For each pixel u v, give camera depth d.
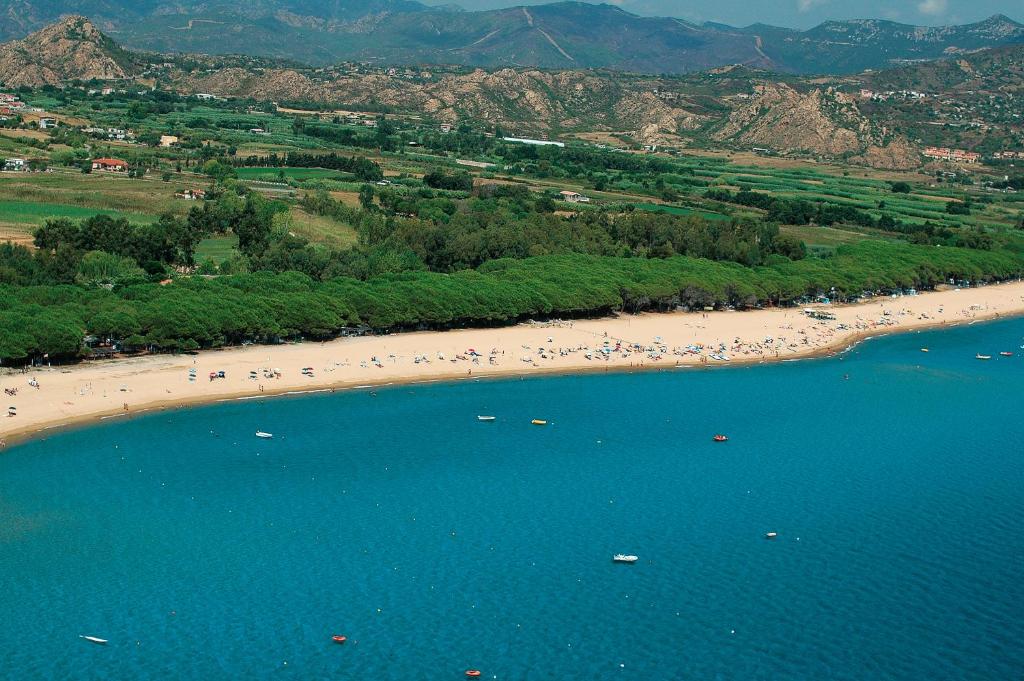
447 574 145.88
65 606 134.38
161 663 123.94
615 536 158.75
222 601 137.12
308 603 137.50
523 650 128.88
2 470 172.00
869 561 152.50
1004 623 137.25
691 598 141.38
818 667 126.94
